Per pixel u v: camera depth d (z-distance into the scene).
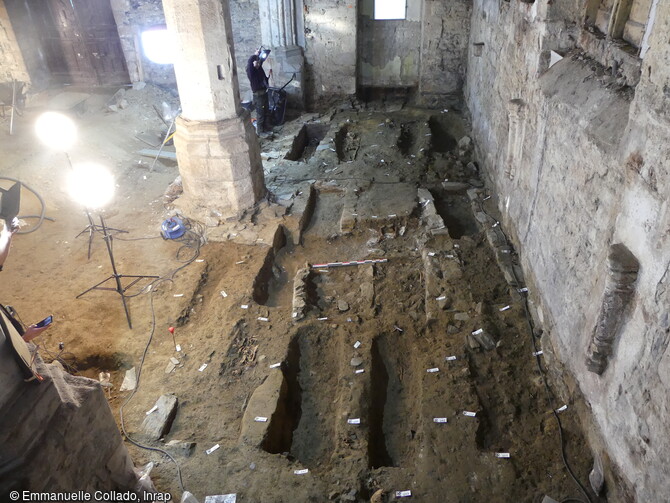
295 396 4.57
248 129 6.66
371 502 3.48
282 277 6.18
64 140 4.75
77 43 11.20
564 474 3.66
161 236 6.68
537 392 4.33
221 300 5.45
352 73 10.98
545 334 4.69
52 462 2.47
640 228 2.91
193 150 6.46
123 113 10.39
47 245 6.57
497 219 6.76
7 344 2.34
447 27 10.22
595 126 3.64
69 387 2.71
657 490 2.79
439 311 5.17
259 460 3.77
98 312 5.38
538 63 5.05
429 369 4.53
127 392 4.45
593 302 3.53
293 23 10.46
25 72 11.03
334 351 4.92
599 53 4.19
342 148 9.36
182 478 3.65
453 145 9.94
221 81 6.23
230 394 4.40
